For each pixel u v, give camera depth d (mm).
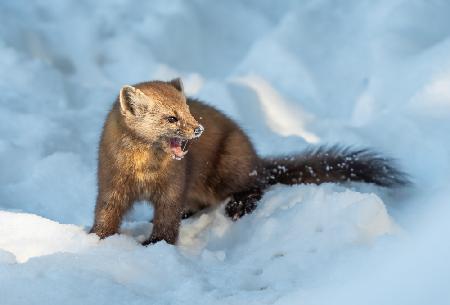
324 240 8977
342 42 16234
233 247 9992
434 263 7000
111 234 10078
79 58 17016
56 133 13727
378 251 8016
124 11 17969
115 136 9836
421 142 12695
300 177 12125
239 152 11539
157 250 8852
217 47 17609
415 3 16203
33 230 9578
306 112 15320
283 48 16219
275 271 8531
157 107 9695
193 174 10891
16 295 7512
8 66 15820
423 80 14094
